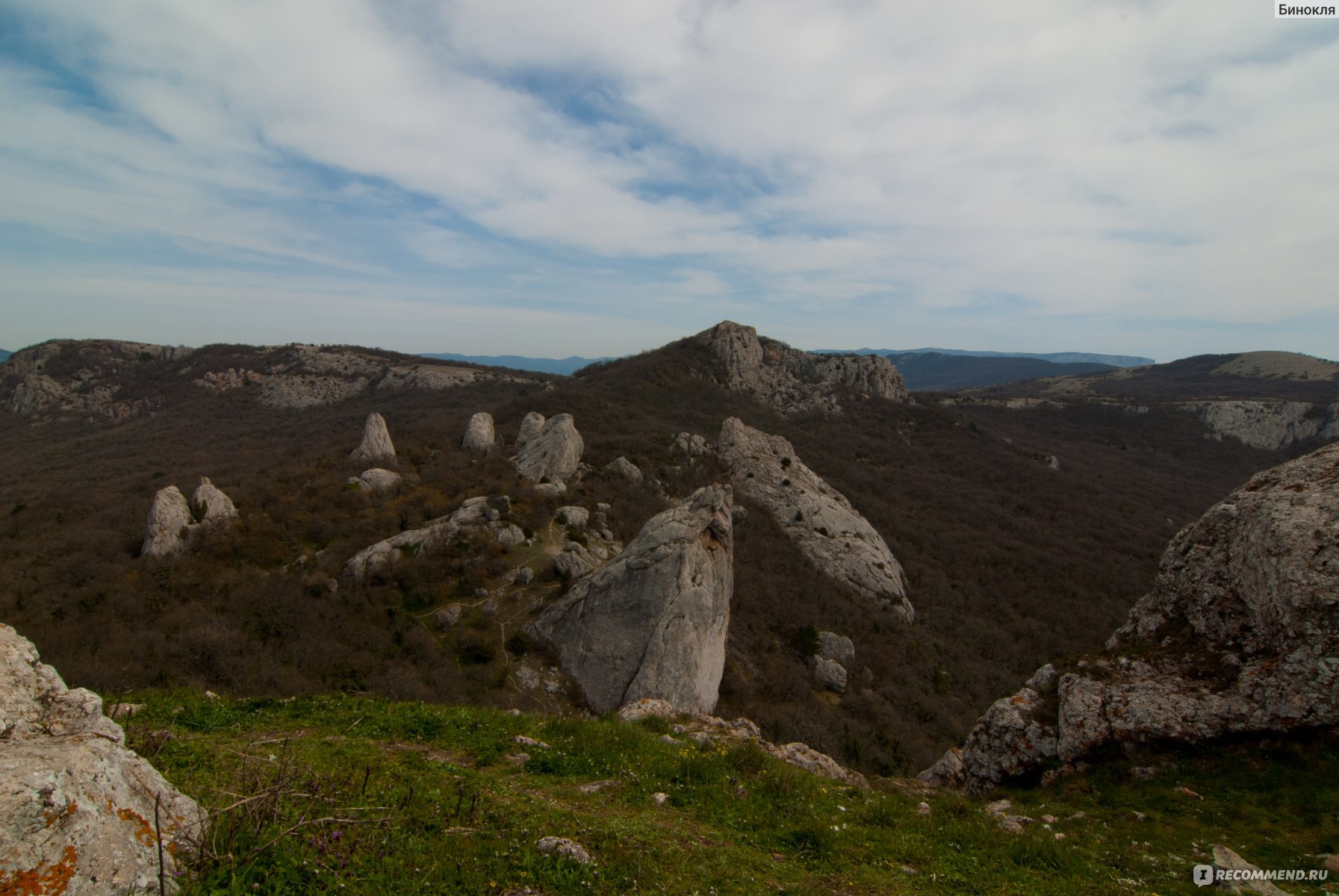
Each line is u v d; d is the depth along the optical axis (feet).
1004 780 51.06
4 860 13.21
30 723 17.43
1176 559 55.36
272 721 36.47
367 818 22.57
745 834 27.25
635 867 21.98
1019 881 26.43
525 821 24.38
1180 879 29.17
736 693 111.86
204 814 18.84
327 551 124.47
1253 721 43.16
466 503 139.03
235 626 99.66
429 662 99.40
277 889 17.12
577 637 103.96
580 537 137.28
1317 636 42.57
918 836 30.07
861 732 111.14
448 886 18.99
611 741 36.94
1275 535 46.34
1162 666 49.93
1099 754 47.14
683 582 103.14
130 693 39.34
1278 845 34.04
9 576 110.22
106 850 14.90
